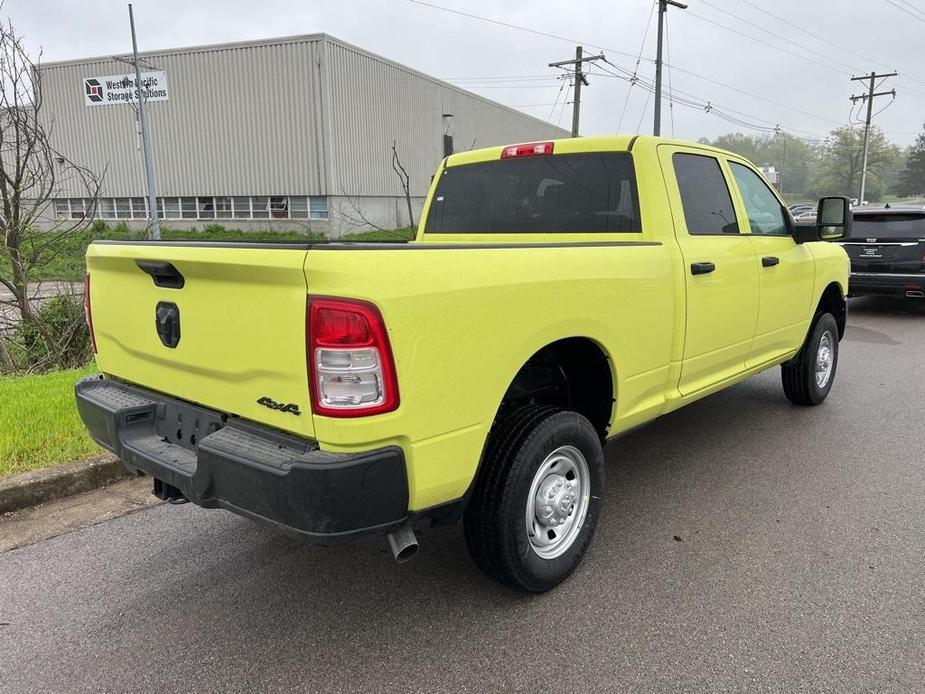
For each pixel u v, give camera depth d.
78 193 38.47
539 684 2.61
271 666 2.72
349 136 35.28
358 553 3.61
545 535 3.20
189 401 2.95
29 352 8.18
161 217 37.41
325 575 3.40
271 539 3.76
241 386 2.63
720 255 4.16
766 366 5.13
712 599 3.15
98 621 3.02
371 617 3.04
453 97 45.97
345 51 34.44
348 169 35.38
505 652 2.79
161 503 4.21
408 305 2.37
